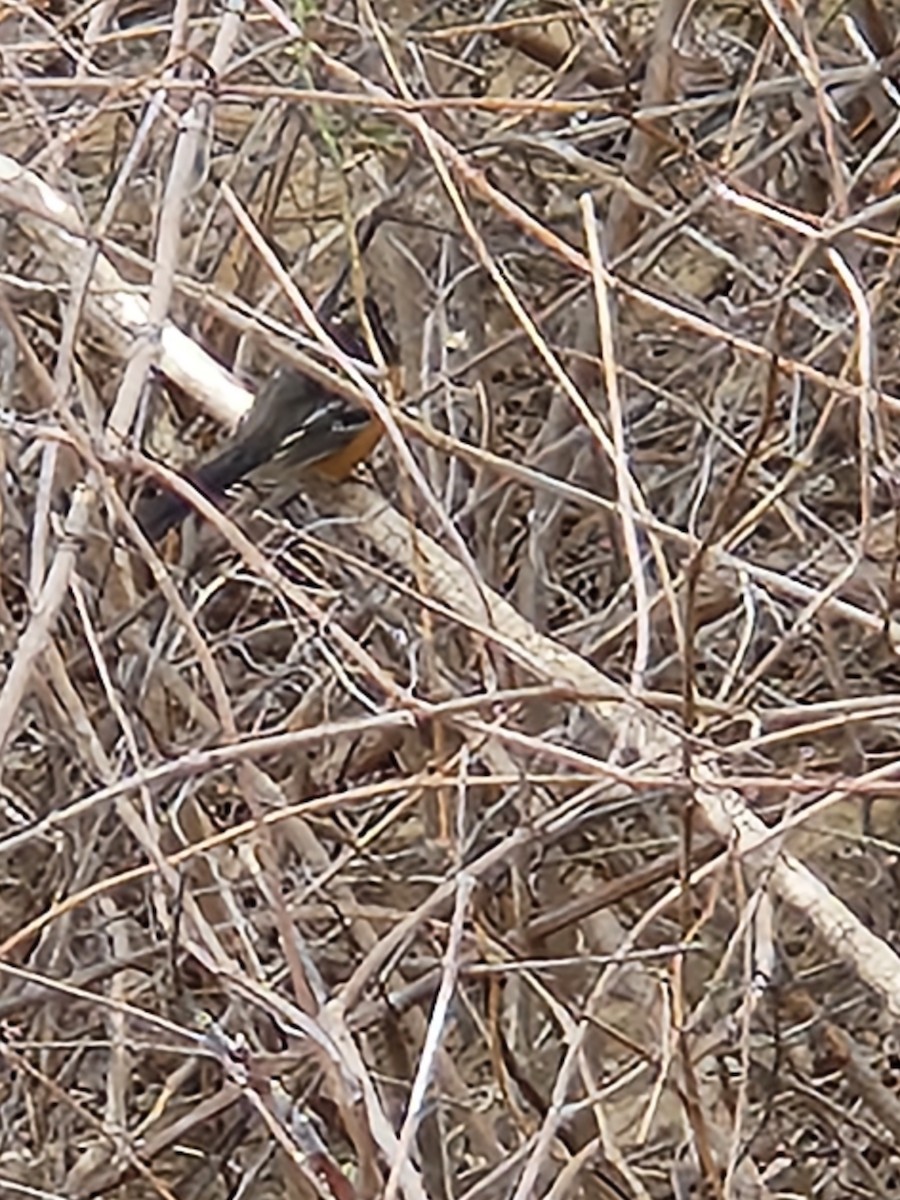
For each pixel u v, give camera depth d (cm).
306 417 400
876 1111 408
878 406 326
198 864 375
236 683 439
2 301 329
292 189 465
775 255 454
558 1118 287
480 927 340
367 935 386
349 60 433
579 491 342
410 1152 264
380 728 308
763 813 370
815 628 401
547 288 471
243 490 411
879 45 475
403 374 446
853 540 403
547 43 478
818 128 433
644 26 505
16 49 347
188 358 400
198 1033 325
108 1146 390
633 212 449
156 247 321
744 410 451
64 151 357
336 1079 271
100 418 370
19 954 399
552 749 280
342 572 410
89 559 391
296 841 396
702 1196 341
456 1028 410
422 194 445
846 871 451
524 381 471
